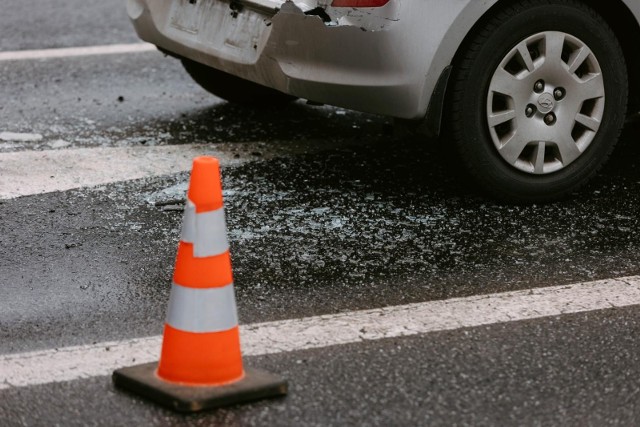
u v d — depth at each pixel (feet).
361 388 18.60
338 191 27.99
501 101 26.78
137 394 18.22
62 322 20.85
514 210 27.14
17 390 18.37
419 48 25.26
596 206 27.63
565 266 24.00
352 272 23.34
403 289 22.58
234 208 26.68
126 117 33.96
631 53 28.32
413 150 31.27
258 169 29.43
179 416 17.60
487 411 18.01
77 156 30.25
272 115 34.45
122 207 26.78
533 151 27.22
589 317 21.54
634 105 28.99
